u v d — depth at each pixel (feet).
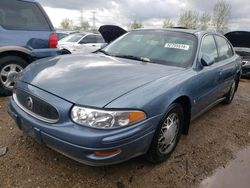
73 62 10.37
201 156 10.52
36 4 15.80
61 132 7.29
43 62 10.60
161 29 13.28
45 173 8.52
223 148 11.43
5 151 9.46
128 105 7.41
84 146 7.06
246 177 9.45
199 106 11.69
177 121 10.02
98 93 7.66
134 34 13.52
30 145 9.98
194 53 11.43
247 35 30.35
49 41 16.03
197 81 10.67
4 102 14.24
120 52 12.33
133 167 9.24
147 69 9.93
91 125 7.14
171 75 9.68
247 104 18.97
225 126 14.02
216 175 9.38
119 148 7.26
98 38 39.63
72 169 8.80
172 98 8.86
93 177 8.52
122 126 7.29
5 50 14.42
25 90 8.60
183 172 9.31
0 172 8.37
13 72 15.19
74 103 7.39
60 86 8.13
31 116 8.17
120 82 8.38
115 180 8.48
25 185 7.93
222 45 15.52
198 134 12.59
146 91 8.11
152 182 8.59
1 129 11.07
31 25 15.44
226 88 15.90
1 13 14.44
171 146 9.94
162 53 11.58
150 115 7.93
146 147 8.31
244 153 11.25
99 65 9.95
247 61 30.40
